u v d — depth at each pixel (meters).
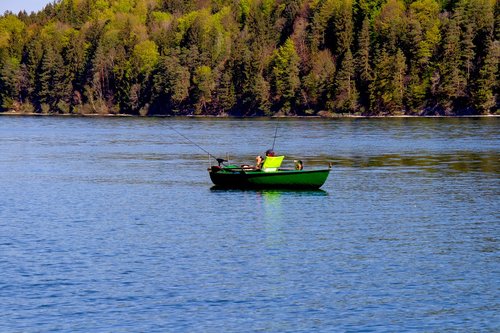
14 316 38.72
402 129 192.75
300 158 115.94
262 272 45.94
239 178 80.25
